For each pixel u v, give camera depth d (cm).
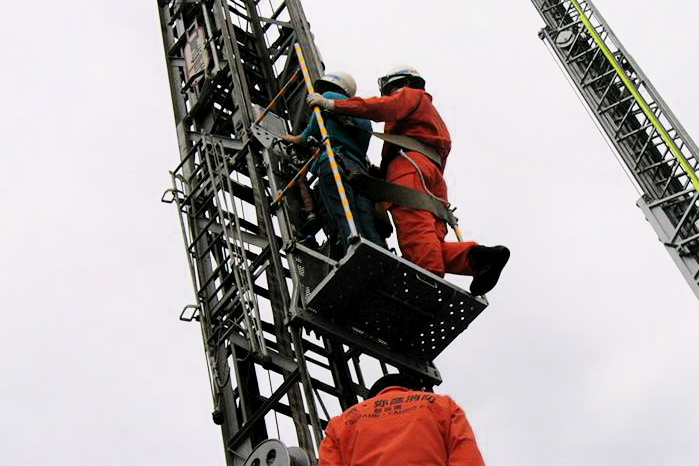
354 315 1016
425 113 1084
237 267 1103
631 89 2491
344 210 990
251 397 1109
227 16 1357
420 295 1002
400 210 1040
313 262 1029
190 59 1445
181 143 1373
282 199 1128
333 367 1109
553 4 2741
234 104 1341
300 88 1331
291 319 1005
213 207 1254
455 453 639
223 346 1141
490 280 1003
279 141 1230
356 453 656
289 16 1441
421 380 1064
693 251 2352
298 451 938
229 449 1070
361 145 1088
